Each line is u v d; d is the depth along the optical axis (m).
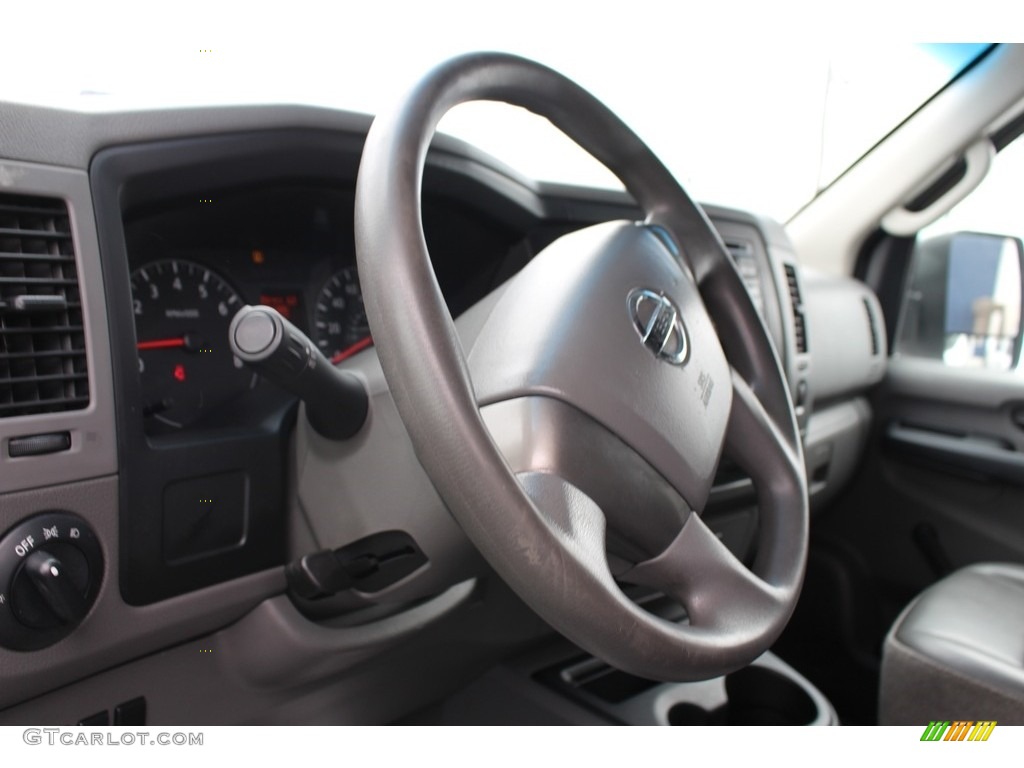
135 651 0.66
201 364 0.78
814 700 0.97
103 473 0.61
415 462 0.67
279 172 0.75
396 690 0.89
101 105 0.63
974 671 0.90
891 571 1.65
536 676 0.99
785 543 0.74
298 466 0.74
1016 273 1.60
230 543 0.71
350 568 0.72
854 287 1.68
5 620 0.56
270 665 0.74
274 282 0.86
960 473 1.53
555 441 0.57
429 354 0.48
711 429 0.68
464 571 0.71
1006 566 1.18
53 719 0.64
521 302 0.64
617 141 0.74
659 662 0.51
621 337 0.62
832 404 1.59
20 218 0.58
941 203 1.64
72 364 0.60
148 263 0.75
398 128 0.54
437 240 0.99
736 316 0.82
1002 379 1.51
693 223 0.80
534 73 0.66
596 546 0.53
